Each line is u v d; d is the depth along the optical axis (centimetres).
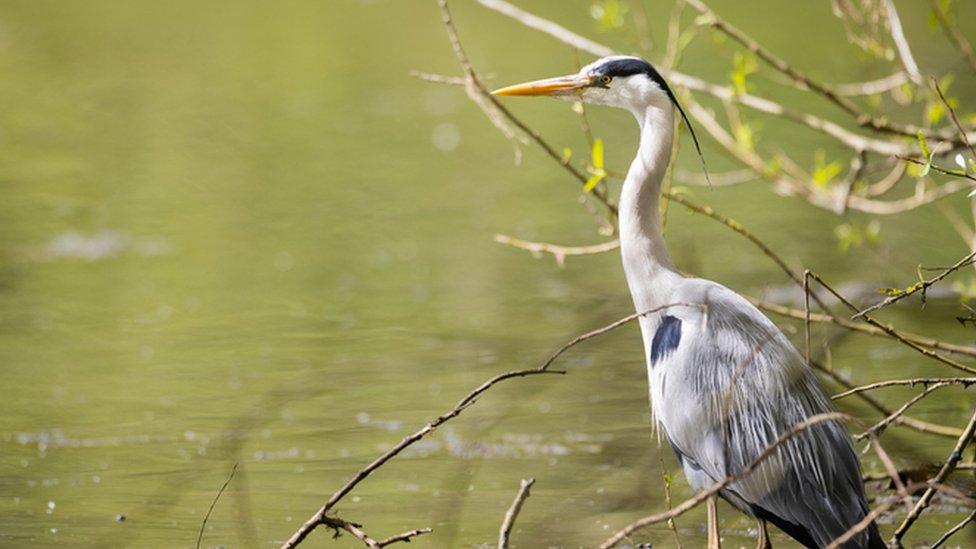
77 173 1950
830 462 749
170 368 1238
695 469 796
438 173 1972
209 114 2291
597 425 1085
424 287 1491
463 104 2358
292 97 2400
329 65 2605
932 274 1430
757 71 1176
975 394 1115
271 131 2202
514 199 1845
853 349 1235
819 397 776
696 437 784
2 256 1591
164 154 2061
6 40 2780
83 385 1195
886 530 875
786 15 2794
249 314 1401
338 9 3098
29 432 1085
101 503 940
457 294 1464
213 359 1264
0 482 977
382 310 1412
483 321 1370
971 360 1195
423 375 1215
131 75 2533
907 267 1455
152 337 1330
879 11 1070
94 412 1130
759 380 769
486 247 1638
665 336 823
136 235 1684
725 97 1083
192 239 1672
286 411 1132
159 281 1512
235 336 1331
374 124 2245
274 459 1027
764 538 774
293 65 2609
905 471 899
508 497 945
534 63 2502
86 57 2653
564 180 1938
